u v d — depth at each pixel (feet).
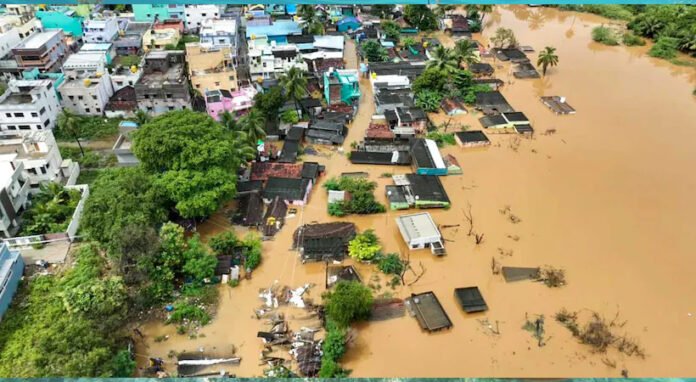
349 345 121.70
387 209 167.32
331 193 168.14
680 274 144.25
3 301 124.67
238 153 167.22
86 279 132.77
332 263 145.48
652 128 219.00
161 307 130.00
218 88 222.48
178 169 149.38
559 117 226.99
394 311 130.72
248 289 137.08
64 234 148.77
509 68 274.36
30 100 196.24
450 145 204.54
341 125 208.33
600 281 141.38
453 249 151.74
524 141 208.23
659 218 166.09
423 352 121.39
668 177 186.70
